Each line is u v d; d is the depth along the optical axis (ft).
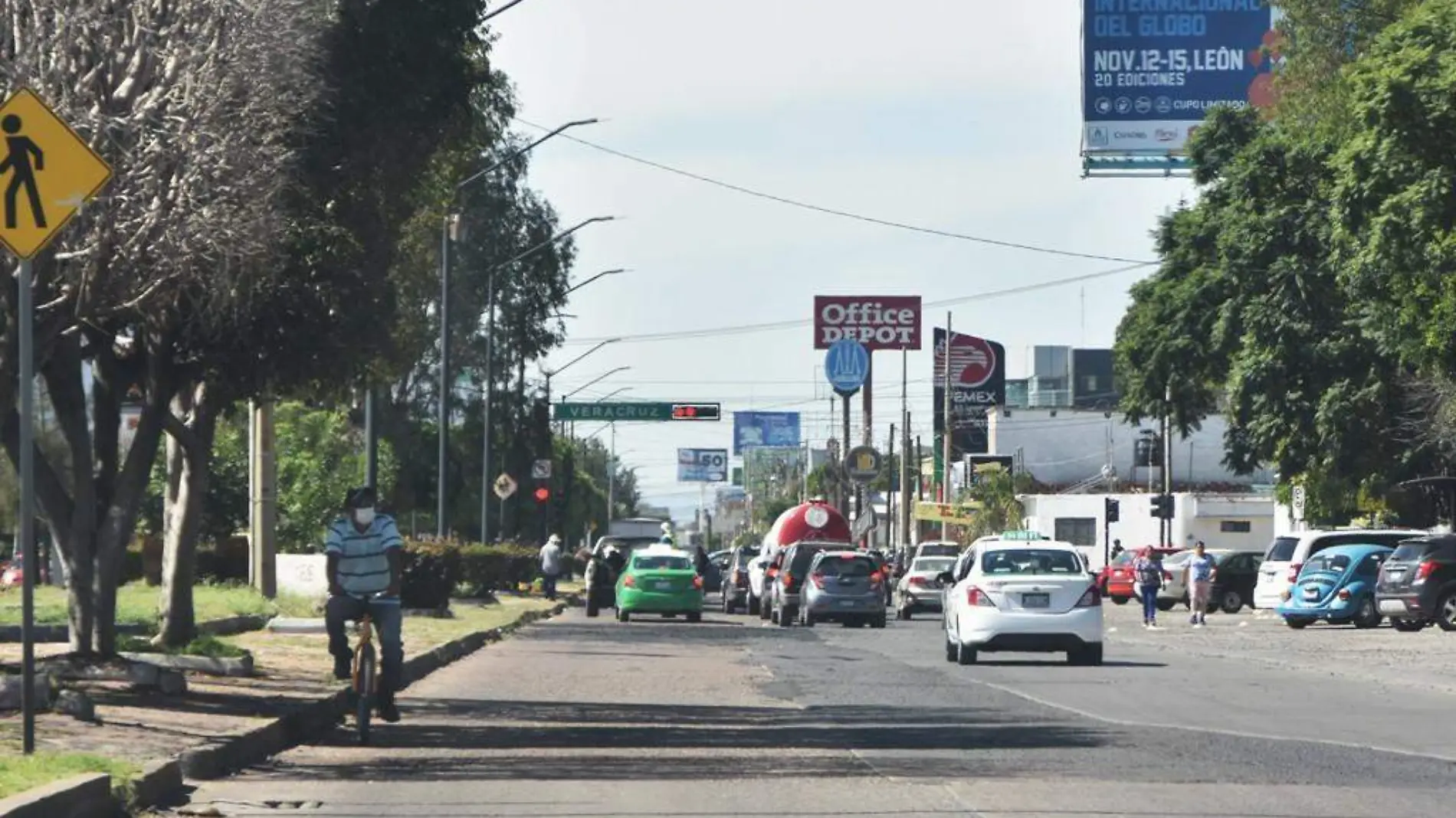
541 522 352.49
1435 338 159.12
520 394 330.95
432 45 95.71
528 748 74.54
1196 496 422.82
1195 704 96.78
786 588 224.12
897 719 87.76
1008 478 433.48
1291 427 222.89
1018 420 501.15
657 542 349.00
